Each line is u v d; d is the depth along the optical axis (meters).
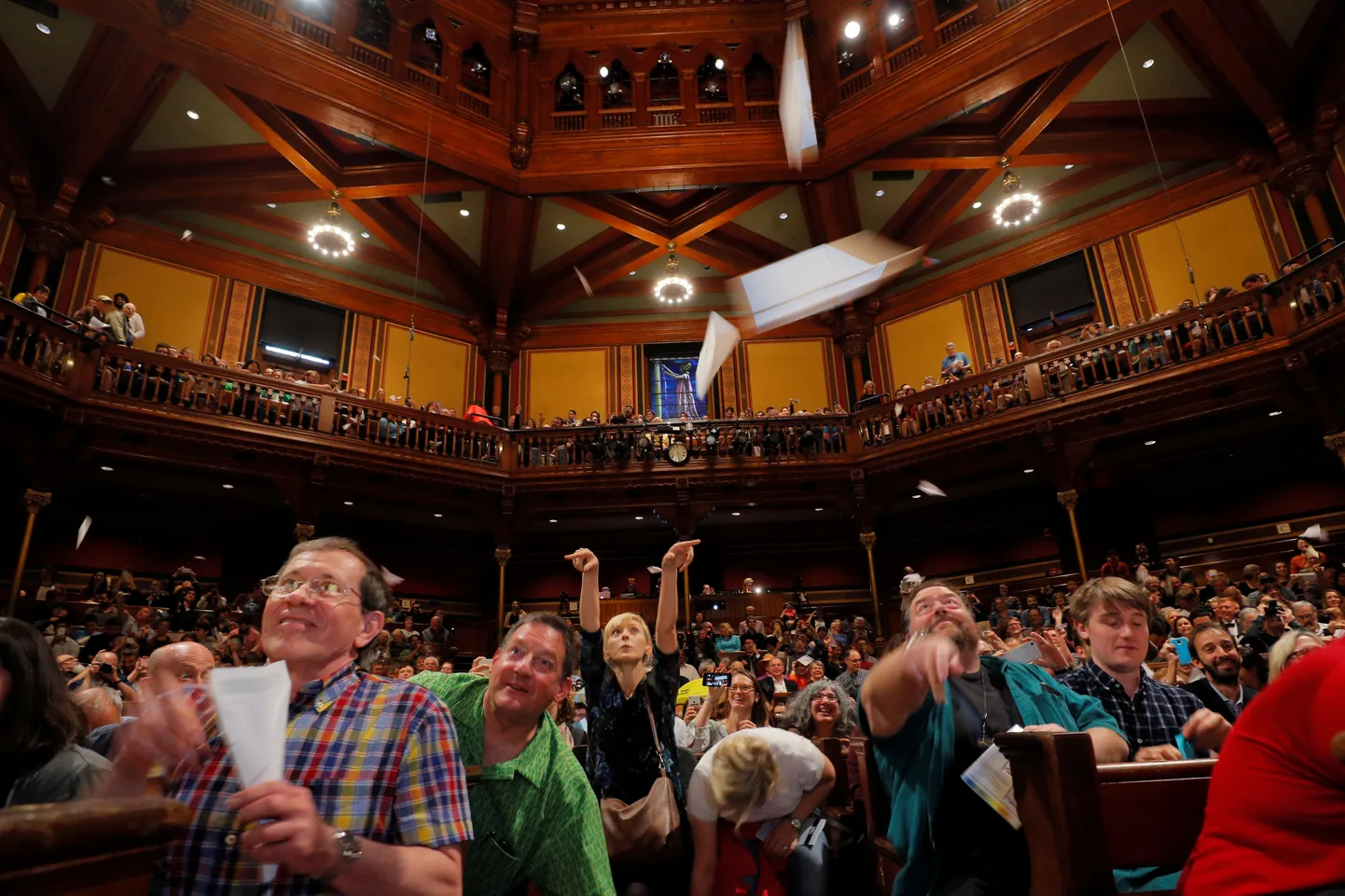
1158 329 11.55
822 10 13.43
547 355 17.34
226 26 10.81
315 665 1.46
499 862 1.93
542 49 14.09
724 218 14.70
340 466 12.55
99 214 12.66
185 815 0.91
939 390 13.46
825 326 17.33
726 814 2.37
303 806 1.03
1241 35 11.14
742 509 15.51
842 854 3.03
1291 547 12.15
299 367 14.91
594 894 1.98
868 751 2.79
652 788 2.55
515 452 14.54
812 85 13.73
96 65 10.98
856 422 14.42
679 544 2.89
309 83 11.58
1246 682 3.40
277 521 14.27
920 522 16.05
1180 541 13.23
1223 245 13.17
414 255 15.30
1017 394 12.58
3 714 1.62
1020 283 15.36
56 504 12.37
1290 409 10.55
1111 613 2.42
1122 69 12.20
